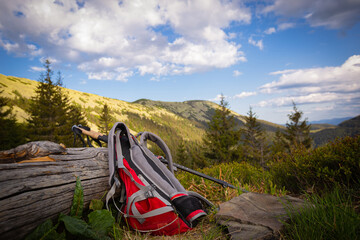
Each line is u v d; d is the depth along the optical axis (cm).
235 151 2366
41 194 148
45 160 173
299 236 148
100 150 241
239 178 419
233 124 2478
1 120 2388
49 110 2727
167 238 179
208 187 332
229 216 194
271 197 239
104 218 169
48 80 2856
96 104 15100
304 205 184
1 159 158
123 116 15750
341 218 145
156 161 229
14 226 128
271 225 169
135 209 184
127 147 235
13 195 134
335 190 210
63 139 2586
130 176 198
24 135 2588
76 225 148
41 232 136
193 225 189
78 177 182
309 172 275
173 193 192
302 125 3023
